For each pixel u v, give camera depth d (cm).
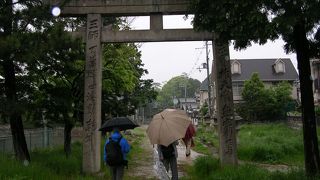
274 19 887
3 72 1369
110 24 1877
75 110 1684
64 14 1465
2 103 1233
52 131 2341
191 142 1220
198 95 9788
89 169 1421
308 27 1048
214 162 1398
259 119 4972
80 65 1639
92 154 1425
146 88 3400
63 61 1401
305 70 1063
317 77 4172
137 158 2159
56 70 1434
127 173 1571
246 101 5050
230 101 1427
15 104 1250
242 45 1057
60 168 1384
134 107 3023
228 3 942
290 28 892
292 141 2189
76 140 2625
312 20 913
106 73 1938
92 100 1441
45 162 1413
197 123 5519
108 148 962
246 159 1906
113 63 1967
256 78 5103
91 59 1450
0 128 2088
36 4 1296
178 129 988
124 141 973
